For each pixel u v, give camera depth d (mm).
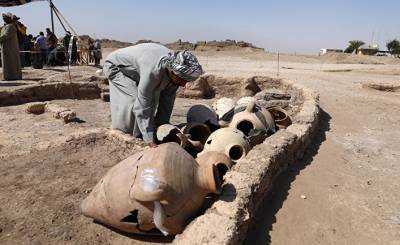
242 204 3445
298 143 5480
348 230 3768
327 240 3584
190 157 3646
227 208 3340
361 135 7105
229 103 7207
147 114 5156
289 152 5188
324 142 6508
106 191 3570
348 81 15609
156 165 3359
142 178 3322
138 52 5301
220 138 4930
